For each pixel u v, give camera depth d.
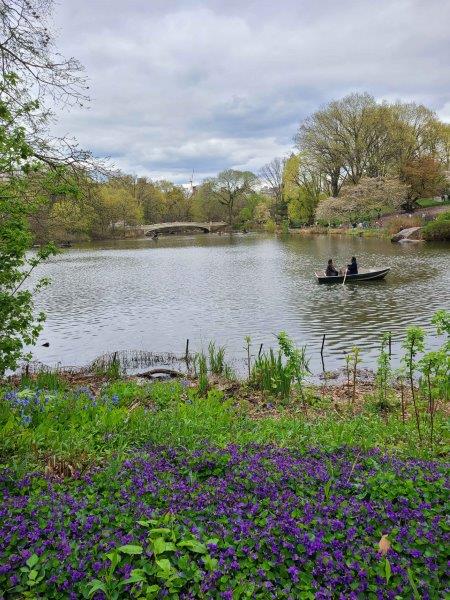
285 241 67.38
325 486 4.34
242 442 5.92
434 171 68.94
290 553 3.47
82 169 10.69
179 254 54.91
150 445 5.59
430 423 6.93
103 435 6.05
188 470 4.79
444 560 3.46
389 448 5.85
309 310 20.34
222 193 112.56
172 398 9.05
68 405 7.23
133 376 11.93
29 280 33.56
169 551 3.45
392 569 3.29
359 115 68.19
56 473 4.80
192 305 22.55
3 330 7.46
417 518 3.88
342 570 3.32
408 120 68.38
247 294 25.05
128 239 92.19
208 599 3.06
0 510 3.86
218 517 3.91
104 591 3.05
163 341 16.27
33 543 3.51
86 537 3.60
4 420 6.27
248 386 10.51
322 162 72.12
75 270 40.12
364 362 13.13
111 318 20.25
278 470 4.74
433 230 50.62
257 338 16.17
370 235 62.75
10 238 7.32
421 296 22.34
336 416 8.24
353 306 20.80
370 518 3.88
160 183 125.31
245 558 3.43
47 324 19.33
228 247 62.81
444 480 4.43
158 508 4.01
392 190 65.50
